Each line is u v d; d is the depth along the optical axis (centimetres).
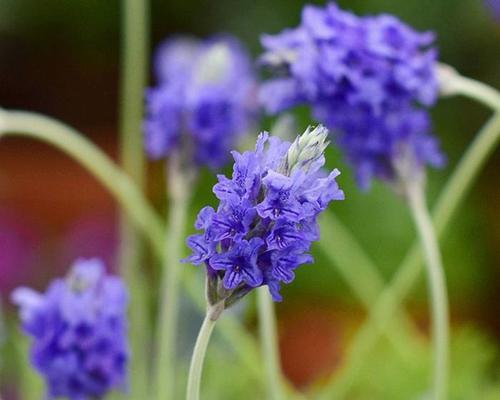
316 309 115
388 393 83
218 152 65
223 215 50
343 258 85
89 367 59
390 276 114
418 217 62
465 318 121
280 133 63
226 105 65
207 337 51
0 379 86
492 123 64
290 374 97
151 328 92
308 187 50
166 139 65
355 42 60
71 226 118
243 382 80
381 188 116
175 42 85
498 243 125
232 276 50
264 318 61
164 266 71
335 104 60
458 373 83
